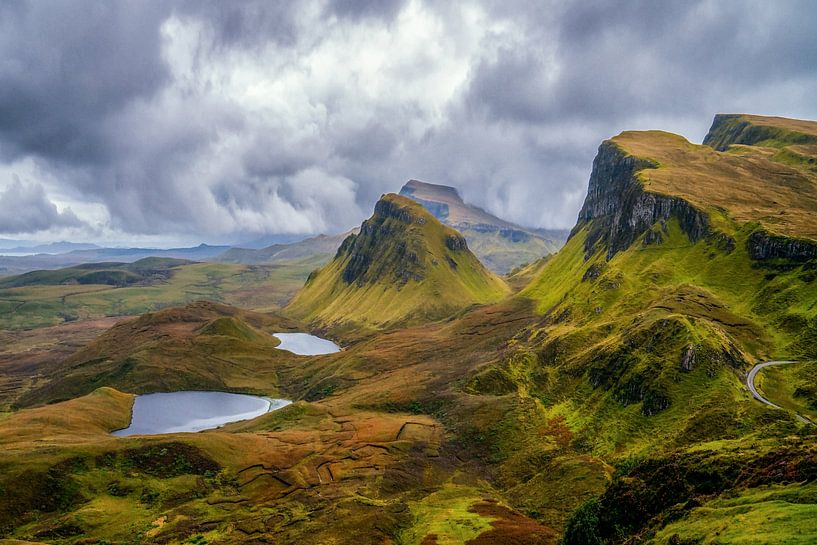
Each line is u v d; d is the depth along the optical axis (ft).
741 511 196.85
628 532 257.55
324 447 652.48
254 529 427.74
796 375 523.29
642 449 486.38
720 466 252.62
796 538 153.89
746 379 529.04
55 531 428.97
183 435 646.74
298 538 398.01
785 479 216.33
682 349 572.92
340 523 421.59
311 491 520.83
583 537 275.80
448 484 534.37
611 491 292.40
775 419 433.89
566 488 457.27
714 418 465.47
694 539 187.32
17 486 480.64
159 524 449.48
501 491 509.76
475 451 615.98
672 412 516.32
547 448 564.30
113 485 521.24
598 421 574.97
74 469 525.75
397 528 413.80
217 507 492.95
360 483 534.37
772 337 612.70
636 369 594.24
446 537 370.73
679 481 259.60
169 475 557.74
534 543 348.79
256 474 570.87
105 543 414.00
